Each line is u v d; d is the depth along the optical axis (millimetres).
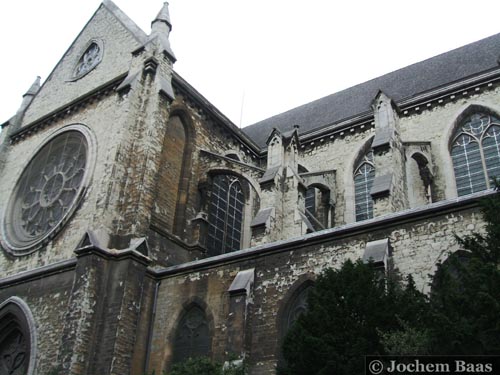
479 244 14211
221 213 32312
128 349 22516
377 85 41438
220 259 23234
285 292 20797
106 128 29000
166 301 24109
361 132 35375
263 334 20453
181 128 31531
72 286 23672
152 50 30312
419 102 33312
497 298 11773
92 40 35250
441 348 11969
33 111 36219
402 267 18609
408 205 27297
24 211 31641
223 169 31000
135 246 24234
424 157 30234
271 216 26328
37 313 24875
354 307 14891
